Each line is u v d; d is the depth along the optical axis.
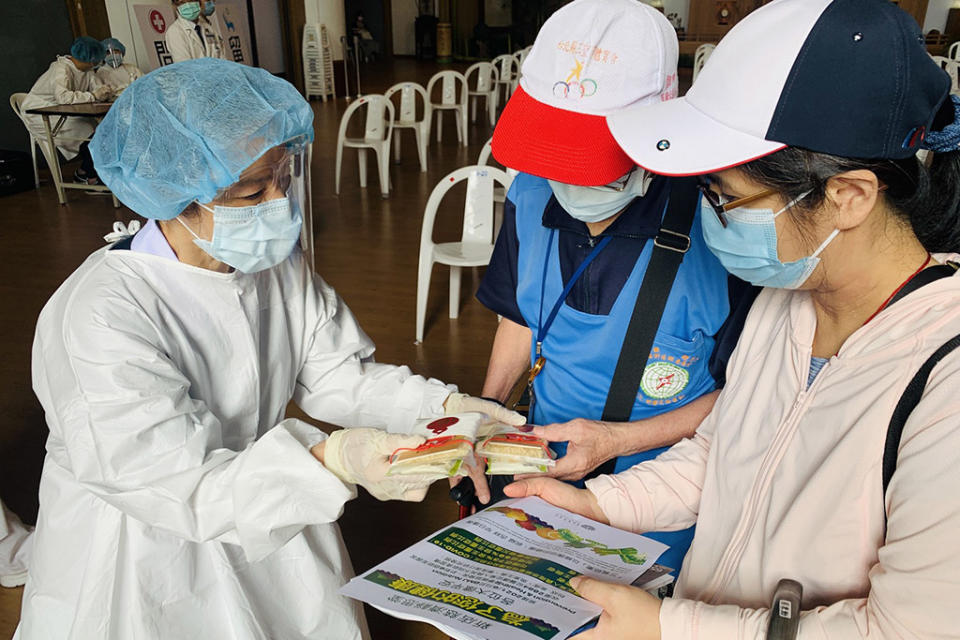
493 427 1.26
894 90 0.71
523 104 1.19
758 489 0.89
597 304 1.28
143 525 1.17
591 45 1.13
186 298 1.16
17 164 6.40
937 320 0.73
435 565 0.99
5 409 3.00
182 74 1.04
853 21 0.72
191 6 6.72
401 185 6.73
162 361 1.07
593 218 1.23
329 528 1.43
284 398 1.39
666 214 1.20
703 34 13.03
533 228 1.35
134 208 1.10
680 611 0.84
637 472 1.17
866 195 0.75
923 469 0.67
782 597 0.77
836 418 0.80
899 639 0.69
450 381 3.27
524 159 1.15
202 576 1.23
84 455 1.05
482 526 1.10
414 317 3.91
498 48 19.16
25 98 6.43
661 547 1.07
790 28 0.75
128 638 1.19
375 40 18.88
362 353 1.51
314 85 11.86
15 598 2.07
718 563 0.94
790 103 0.75
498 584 0.94
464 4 19.42
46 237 5.20
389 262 4.71
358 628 1.43
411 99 7.23
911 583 0.67
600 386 1.31
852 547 0.78
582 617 0.88
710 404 1.29
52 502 1.23
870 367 0.78
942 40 12.15
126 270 1.11
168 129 1.02
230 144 1.02
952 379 0.68
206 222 1.10
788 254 0.83
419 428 1.14
